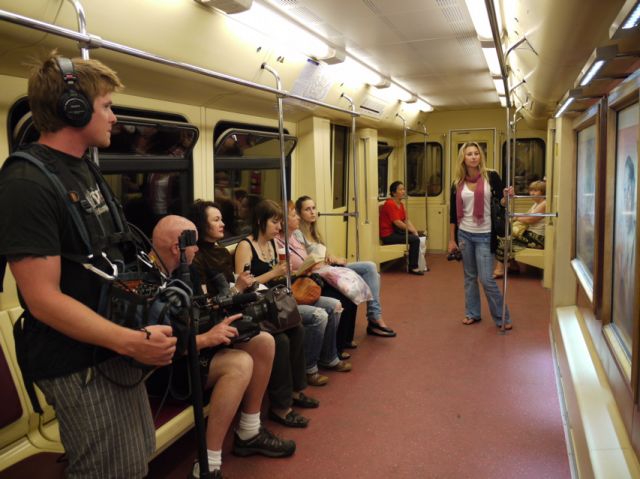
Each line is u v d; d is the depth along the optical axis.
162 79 3.12
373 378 3.93
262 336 2.80
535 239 7.44
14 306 2.35
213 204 3.29
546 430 3.09
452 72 6.17
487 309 5.84
